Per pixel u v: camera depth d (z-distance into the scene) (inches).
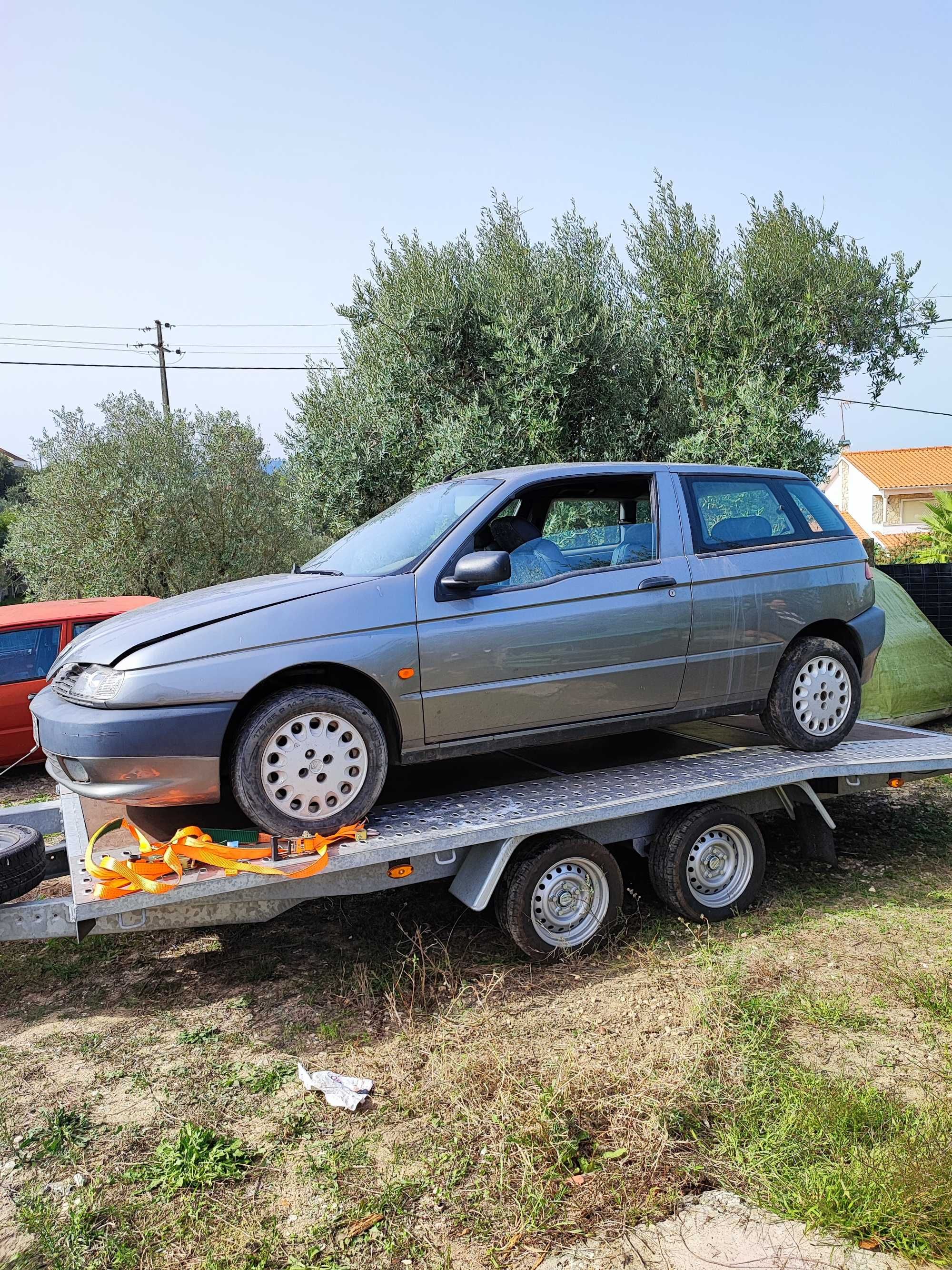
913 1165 110.6
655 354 502.3
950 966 173.0
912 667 372.2
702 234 488.7
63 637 347.9
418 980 174.1
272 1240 108.4
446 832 167.8
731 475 217.3
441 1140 126.1
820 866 234.7
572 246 500.1
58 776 170.7
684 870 194.4
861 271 481.7
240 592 177.5
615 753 231.1
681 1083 133.9
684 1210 112.0
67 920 153.6
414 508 206.2
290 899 164.4
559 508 203.8
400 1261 105.0
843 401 514.6
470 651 176.6
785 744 223.3
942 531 908.0
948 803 291.0
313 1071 145.7
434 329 472.4
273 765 159.3
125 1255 106.3
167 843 157.1
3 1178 121.5
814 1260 103.2
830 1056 144.0
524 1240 107.5
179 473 612.4
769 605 210.4
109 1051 153.9
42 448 607.2
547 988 171.0
